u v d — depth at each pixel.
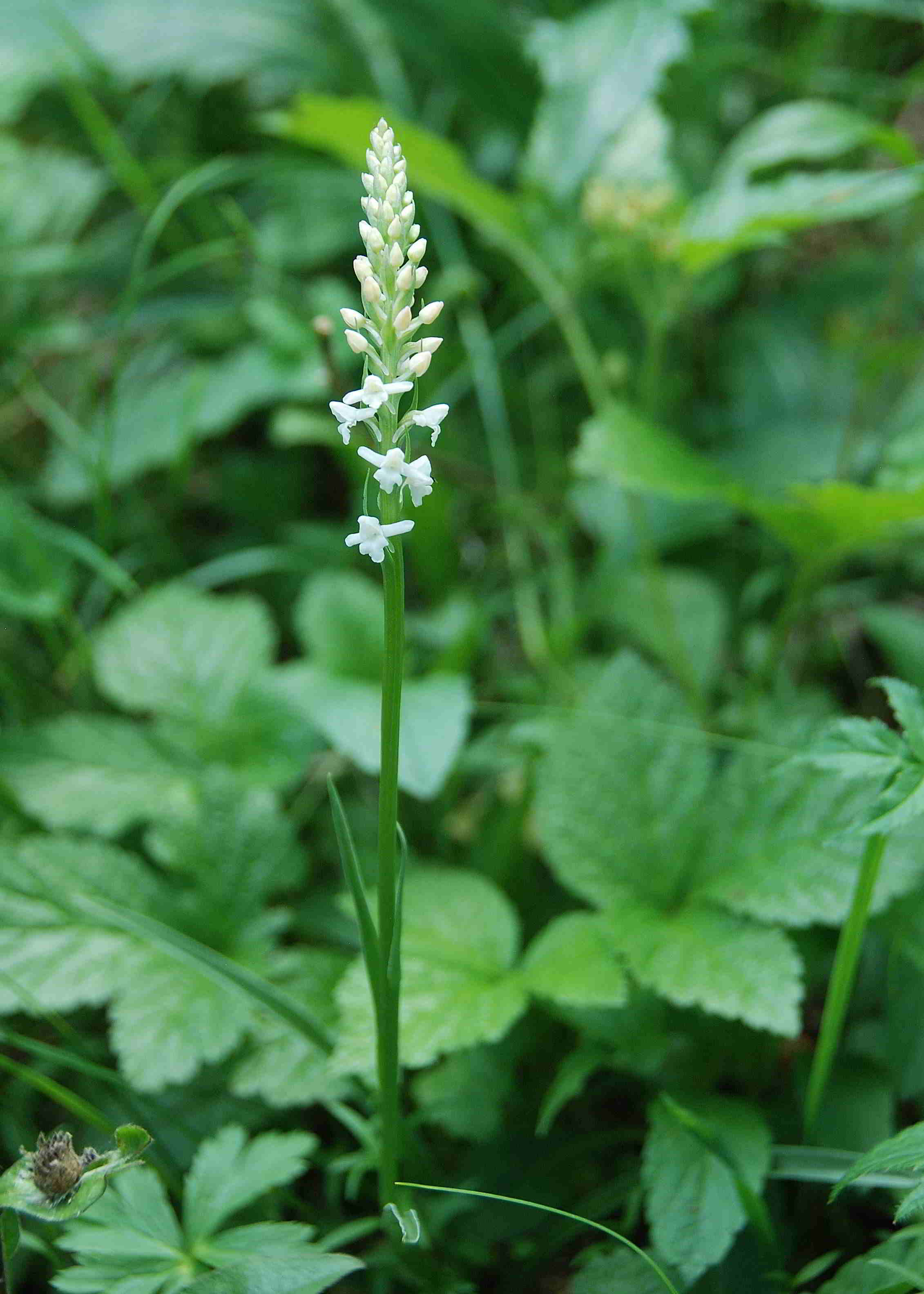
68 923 0.76
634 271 0.94
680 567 1.11
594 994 0.71
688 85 1.18
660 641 0.98
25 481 1.20
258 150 1.35
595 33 1.01
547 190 0.99
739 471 1.11
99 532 0.96
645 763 0.78
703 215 0.86
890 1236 0.69
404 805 0.91
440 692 0.82
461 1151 0.78
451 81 1.17
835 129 0.88
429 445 1.12
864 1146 0.73
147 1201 0.68
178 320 1.26
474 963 0.74
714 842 0.77
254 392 1.08
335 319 1.05
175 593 0.93
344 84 1.22
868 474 1.07
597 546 1.16
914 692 0.66
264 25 1.21
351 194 1.24
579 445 1.19
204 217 1.25
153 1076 0.72
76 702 1.02
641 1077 0.76
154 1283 0.66
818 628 1.06
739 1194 0.68
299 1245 0.67
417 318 0.61
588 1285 0.69
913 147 0.91
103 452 0.93
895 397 1.15
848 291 1.23
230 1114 0.76
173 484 1.12
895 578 1.08
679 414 1.20
